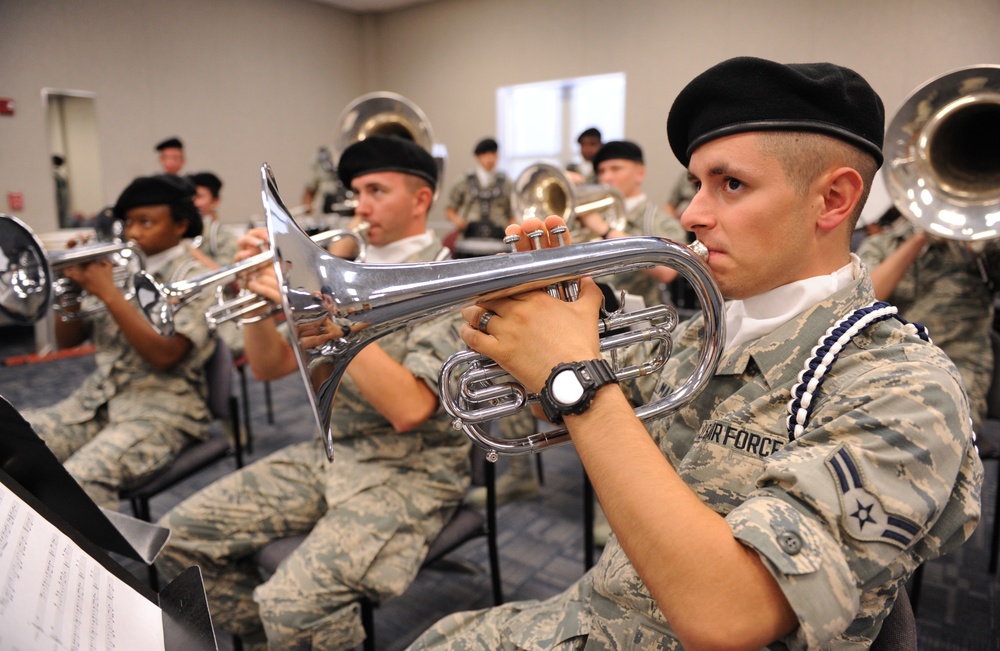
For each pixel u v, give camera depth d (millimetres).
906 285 1993
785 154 651
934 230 1677
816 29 5102
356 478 1380
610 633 763
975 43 4543
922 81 4746
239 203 6961
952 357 1880
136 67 5965
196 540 1396
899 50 4793
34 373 4344
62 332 2119
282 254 679
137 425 1791
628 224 2918
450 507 1440
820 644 524
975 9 4508
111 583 663
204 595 655
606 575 787
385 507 1322
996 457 1768
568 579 1943
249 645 1490
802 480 558
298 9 7312
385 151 1579
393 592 1259
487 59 7172
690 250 684
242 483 1465
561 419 628
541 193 2592
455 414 721
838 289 721
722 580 532
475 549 2105
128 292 1952
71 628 560
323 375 758
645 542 560
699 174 698
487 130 7344
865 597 621
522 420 2404
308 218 6266
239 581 1448
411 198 1618
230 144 6809
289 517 1445
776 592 533
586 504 1740
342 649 1220
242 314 1523
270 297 1458
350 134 2865
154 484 1796
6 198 5133
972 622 1715
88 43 5590
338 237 1538
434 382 1284
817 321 709
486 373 728
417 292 674
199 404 1946
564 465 2785
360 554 1239
